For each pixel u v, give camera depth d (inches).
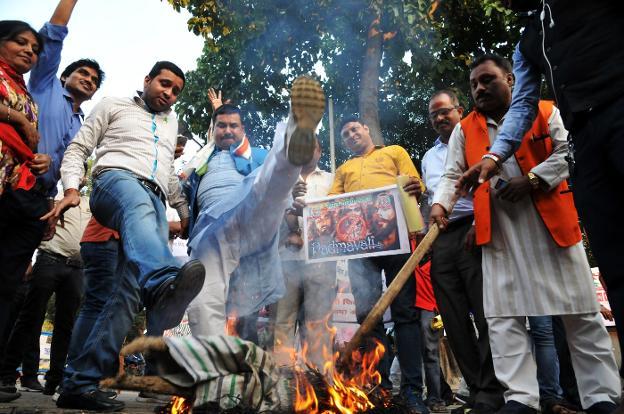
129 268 108.2
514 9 88.6
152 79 125.6
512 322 97.7
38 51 109.4
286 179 103.9
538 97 95.8
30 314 145.6
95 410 101.8
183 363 74.4
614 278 66.7
